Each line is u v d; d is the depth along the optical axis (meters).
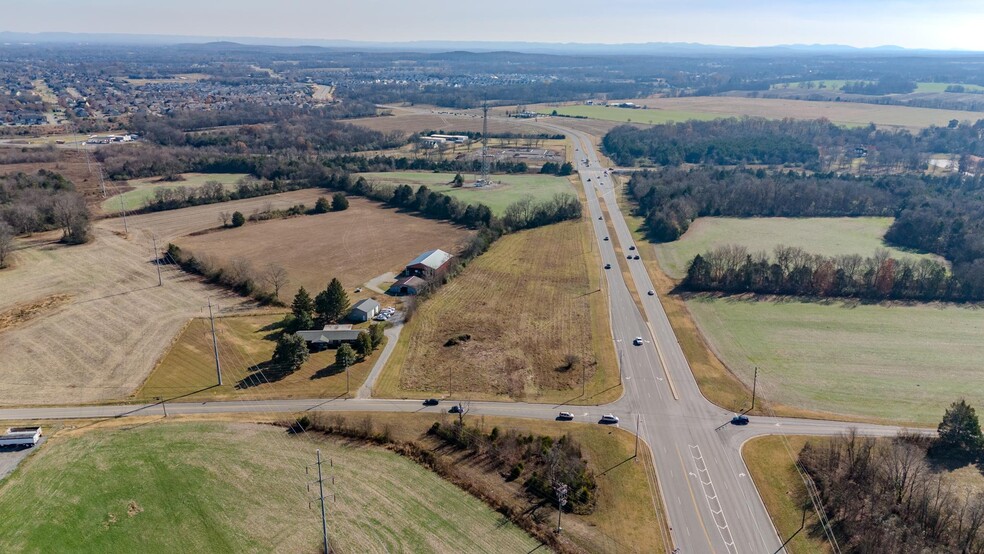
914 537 77.31
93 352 125.25
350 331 132.12
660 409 109.44
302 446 96.75
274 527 79.75
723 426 104.50
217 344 129.50
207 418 103.88
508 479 90.44
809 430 103.62
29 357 122.88
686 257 190.38
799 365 125.06
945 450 97.06
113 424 101.88
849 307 153.25
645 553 77.69
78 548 76.31
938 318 146.25
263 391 112.75
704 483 90.56
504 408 108.94
